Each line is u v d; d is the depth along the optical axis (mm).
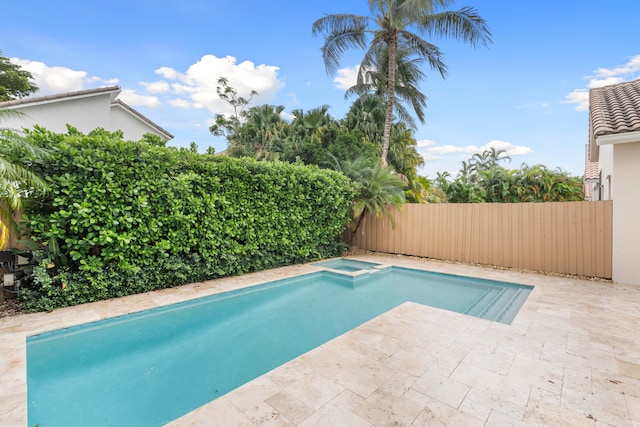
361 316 5152
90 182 4926
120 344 4109
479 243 8797
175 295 5543
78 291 4930
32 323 4207
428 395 2621
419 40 14359
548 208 7688
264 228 7559
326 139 15398
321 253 9562
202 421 2316
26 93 18500
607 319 4387
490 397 2598
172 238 5922
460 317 4520
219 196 6551
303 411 2418
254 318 5043
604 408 2459
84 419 2645
